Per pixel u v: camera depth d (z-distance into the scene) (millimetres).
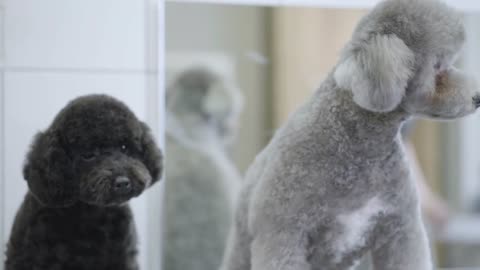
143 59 1732
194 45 2025
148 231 1773
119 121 1392
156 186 1777
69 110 1385
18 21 1653
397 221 1308
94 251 1435
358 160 1230
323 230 1264
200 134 2072
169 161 1998
